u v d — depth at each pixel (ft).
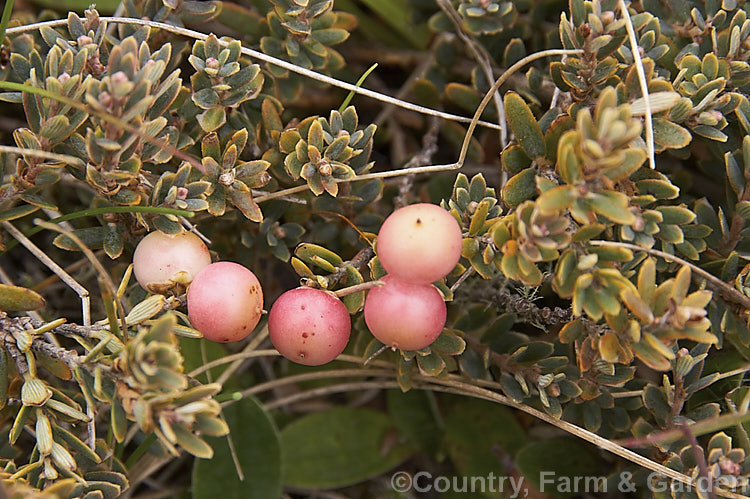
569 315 0.60
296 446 0.67
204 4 0.63
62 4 0.68
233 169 0.59
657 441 0.57
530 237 0.54
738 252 0.61
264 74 0.63
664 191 0.58
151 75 0.55
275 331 0.56
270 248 0.64
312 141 0.58
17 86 0.56
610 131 0.53
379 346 0.60
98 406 0.62
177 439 0.53
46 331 0.57
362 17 0.73
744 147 0.59
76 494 0.56
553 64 0.60
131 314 0.56
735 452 0.57
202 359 0.66
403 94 0.72
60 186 0.66
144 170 0.61
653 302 0.55
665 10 0.63
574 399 0.61
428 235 0.54
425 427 0.68
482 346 0.62
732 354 0.61
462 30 0.67
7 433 0.60
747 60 0.60
